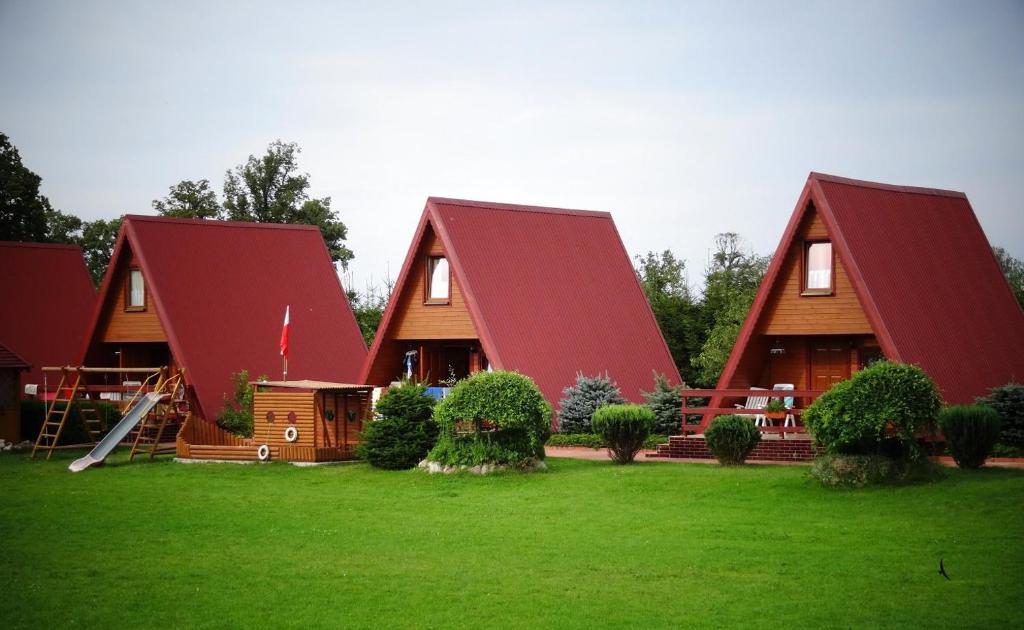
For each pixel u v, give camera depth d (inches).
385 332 1534.2
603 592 710.5
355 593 720.3
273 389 1555.1
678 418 1440.7
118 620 674.8
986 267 1382.9
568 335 1502.2
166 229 1676.9
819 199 1231.5
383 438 1175.6
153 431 1508.4
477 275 1455.5
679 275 2283.5
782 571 741.3
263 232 1795.0
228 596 718.5
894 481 946.1
